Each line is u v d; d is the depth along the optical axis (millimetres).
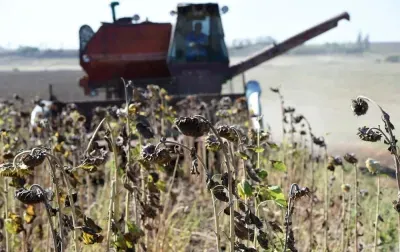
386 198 6445
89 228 2723
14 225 3174
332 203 5809
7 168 2602
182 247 5496
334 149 8836
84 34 13320
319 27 12453
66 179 2668
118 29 13086
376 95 10398
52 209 2730
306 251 5141
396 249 5426
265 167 6625
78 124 6496
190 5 12203
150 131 3613
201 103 7812
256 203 3301
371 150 8047
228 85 12438
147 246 4355
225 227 5613
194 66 12320
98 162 3043
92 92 12867
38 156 2529
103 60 12852
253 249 2779
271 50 12477
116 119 5695
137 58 12844
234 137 2732
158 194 4641
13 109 9312
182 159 7961
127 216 3609
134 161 3625
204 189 7109
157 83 12297
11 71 47438
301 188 2838
